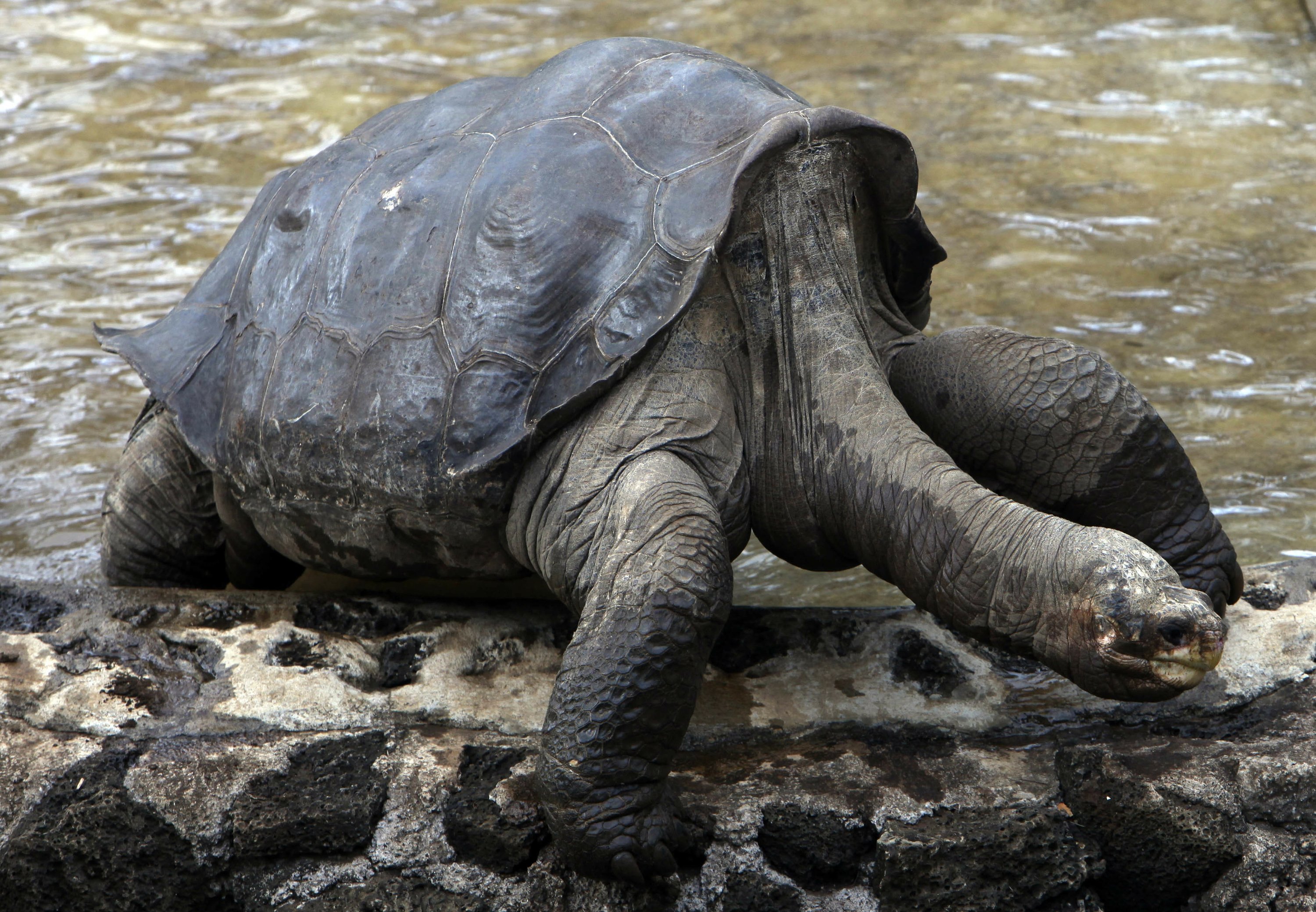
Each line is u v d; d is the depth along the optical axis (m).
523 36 34.34
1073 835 10.11
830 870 10.13
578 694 9.68
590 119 11.65
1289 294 20.75
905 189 11.44
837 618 12.44
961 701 11.61
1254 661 11.66
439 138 12.49
